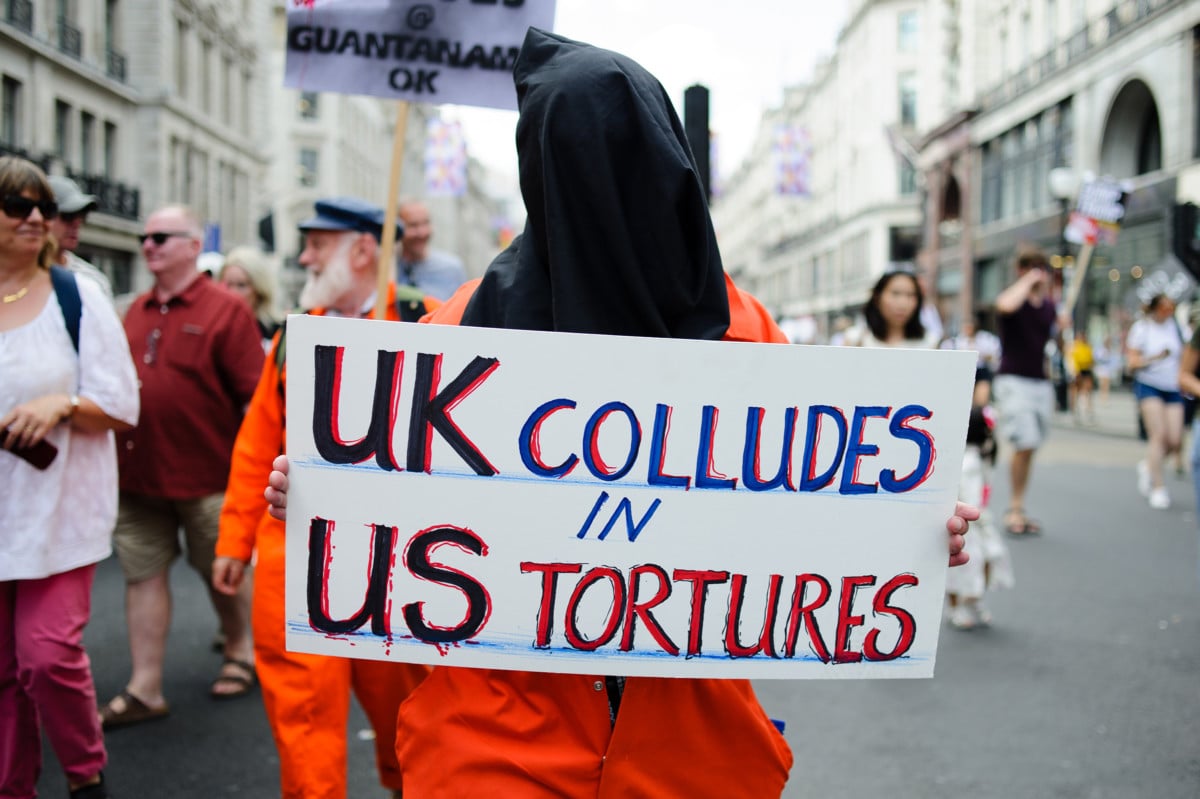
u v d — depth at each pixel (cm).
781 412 171
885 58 5162
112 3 2973
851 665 175
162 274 416
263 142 4072
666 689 173
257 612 276
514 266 179
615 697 174
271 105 5338
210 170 3469
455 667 176
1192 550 711
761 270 8081
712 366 169
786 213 7325
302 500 173
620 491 171
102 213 2753
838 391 172
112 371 298
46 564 285
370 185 6406
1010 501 940
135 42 3005
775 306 7544
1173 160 2373
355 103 5906
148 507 411
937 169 4050
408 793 172
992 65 3559
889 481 174
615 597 171
